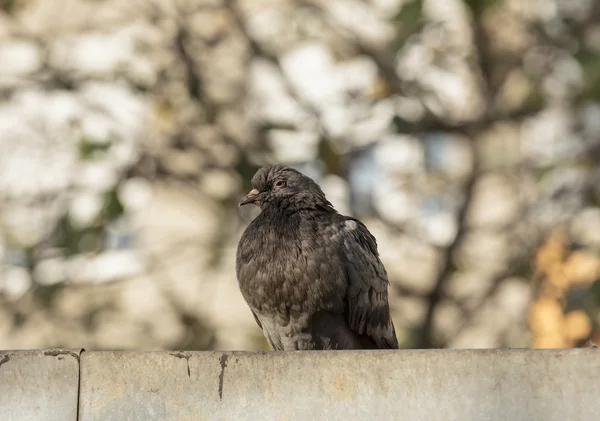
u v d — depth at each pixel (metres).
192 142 13.13
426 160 13.38
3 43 14.59
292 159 11.98
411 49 12.27
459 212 13.05
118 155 12.80
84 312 13.30
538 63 12.59
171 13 14.30
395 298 13.21
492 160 12.85
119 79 13.12
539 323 9.39
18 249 12.29
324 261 6.59
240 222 13.04
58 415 4.70
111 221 11.74
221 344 14.12
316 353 4.62
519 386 4.38
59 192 12.48
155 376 4.70
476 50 12.80
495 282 12.93
